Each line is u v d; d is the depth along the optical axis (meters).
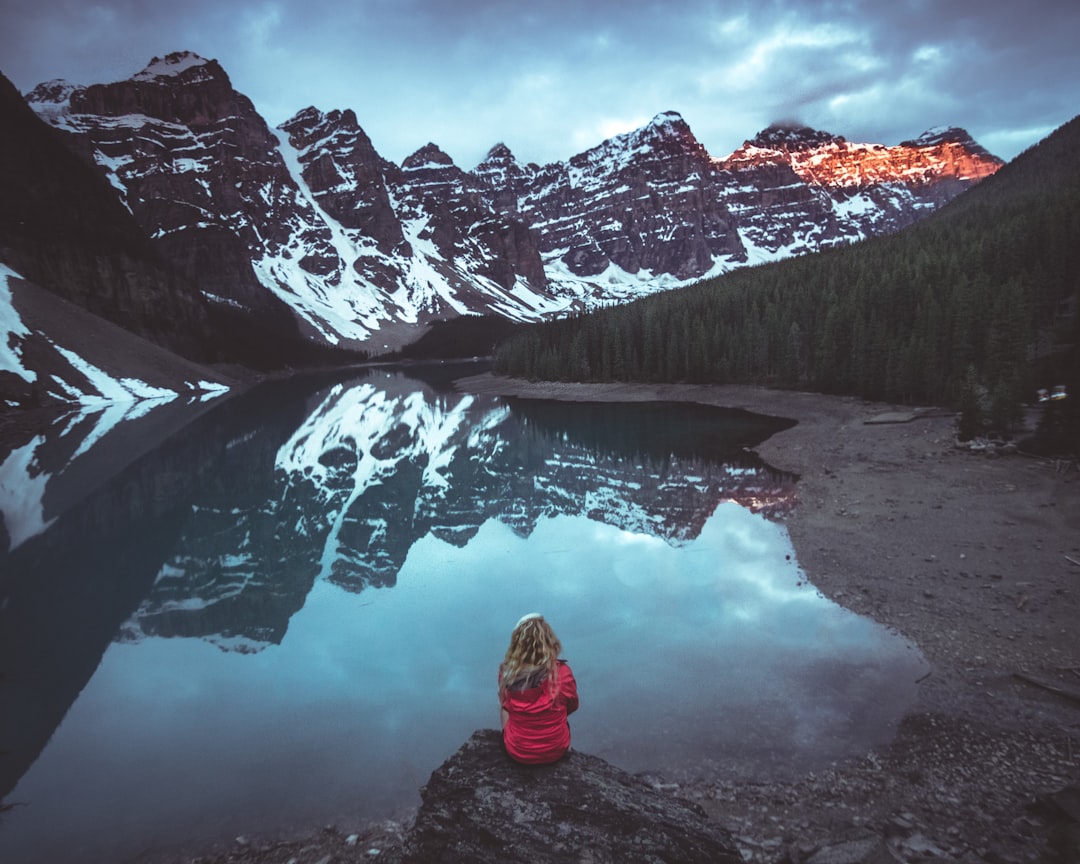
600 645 12.95
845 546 18.97
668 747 9.23
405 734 9.99
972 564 16.34
